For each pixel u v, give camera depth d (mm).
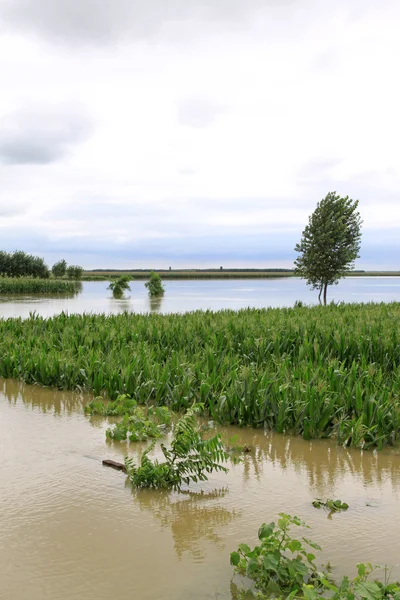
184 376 8430
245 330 12133
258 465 5836
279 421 7031
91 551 3863
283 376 8211
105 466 5590
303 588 3170
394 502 4840
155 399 8586
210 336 11648
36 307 29938
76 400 8664
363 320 13453
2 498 4746
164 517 4434
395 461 6039
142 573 3584
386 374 9422
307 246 31016
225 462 5906
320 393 7031
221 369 8852
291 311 17844
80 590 3379
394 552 3908
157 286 44000
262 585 3461
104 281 97562
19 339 12258
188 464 5129
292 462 5953
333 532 4215
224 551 3889
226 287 69562
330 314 15742
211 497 4883
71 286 50219
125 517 4418
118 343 11281
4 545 3930
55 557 3777
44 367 9641
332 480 5395
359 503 4805
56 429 6957
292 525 4320
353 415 7215
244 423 7355
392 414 6727
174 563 3715
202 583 3477
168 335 11750
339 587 3357
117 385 8805
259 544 3988
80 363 9695
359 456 6207
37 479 5199
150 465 5082
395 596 3121
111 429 6785
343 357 10461
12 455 5895
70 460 5758
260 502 4785
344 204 30391
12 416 7621
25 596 3309
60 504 4641
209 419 7719
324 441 6770
